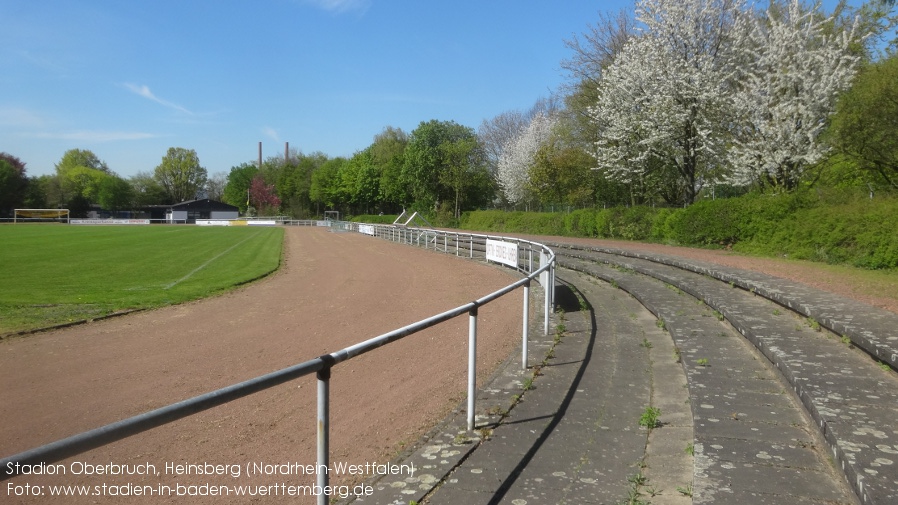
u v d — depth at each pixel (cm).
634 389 598
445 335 981
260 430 580
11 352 943
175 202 13162
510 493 380
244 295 1600
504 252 1978
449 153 6294
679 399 562
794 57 2034
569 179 3619
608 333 880
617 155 2852
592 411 535
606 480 395
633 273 1558
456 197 6362
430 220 6366
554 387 611
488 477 405
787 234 1711
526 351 680
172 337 1052
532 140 5112
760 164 2123
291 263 2634
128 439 564
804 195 1759
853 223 1448
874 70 1736
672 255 1789
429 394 658
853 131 1709
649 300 1066
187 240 4109
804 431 426
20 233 4766
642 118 2691
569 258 2148
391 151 8375
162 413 223
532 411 539
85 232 5075
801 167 2069
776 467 370
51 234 4612
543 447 455
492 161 6975
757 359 632
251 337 1047
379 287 1712
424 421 568
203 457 516
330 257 2912
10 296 1500
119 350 954
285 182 10894
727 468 369
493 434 484
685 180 2741
